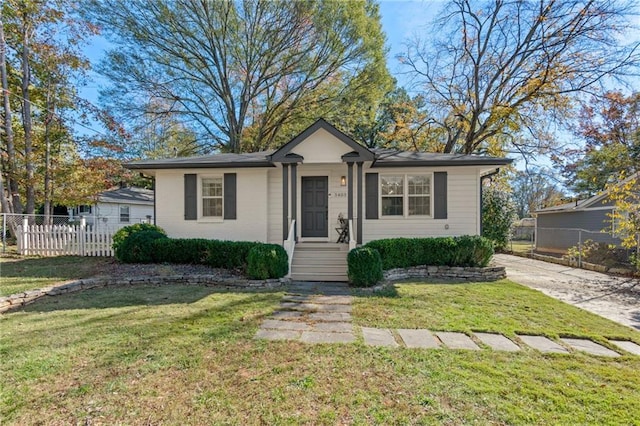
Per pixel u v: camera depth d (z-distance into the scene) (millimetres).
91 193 14992
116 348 3672
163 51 17422
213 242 8570
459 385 2932
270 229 10164
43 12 13180
